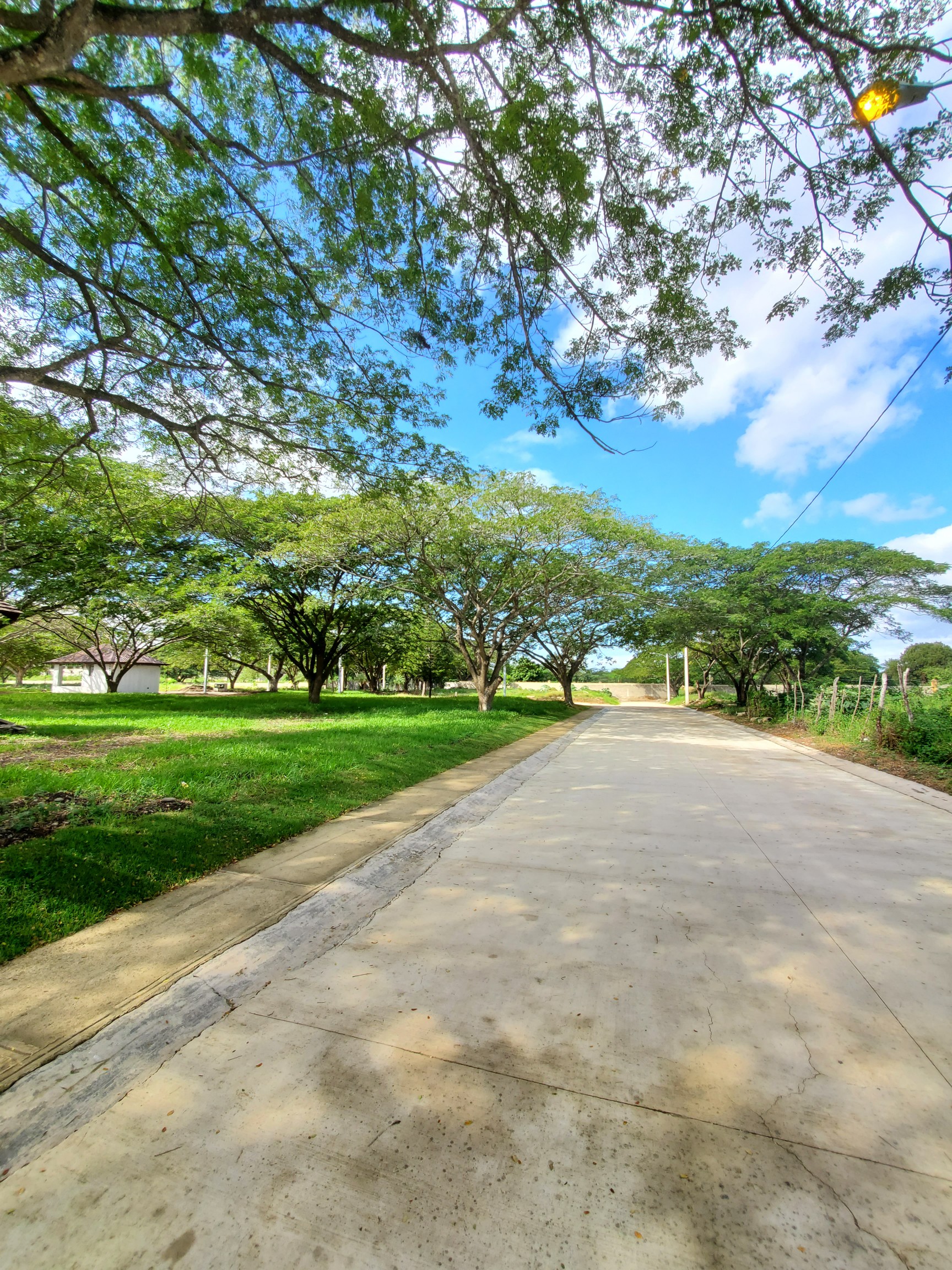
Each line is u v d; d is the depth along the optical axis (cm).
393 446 747
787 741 1404
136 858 427
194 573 1975
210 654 3200
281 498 1792
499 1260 158
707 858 491
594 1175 184
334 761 815
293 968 315
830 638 2280
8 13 319
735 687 3002
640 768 988
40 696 2195
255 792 625
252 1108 212
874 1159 190
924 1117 207
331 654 2203
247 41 364
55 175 525
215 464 729
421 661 3609
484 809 673
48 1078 224
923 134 386
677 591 2272
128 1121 207
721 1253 159
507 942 342
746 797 738
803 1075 229
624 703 4062
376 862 471
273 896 400
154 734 1153
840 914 376
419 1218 170
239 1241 163
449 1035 255
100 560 1703
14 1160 190
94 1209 172
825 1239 163
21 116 457
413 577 2016
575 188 435
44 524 1316
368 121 431
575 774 917
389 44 382
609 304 519
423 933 355
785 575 2336
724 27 369
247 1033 258
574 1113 210
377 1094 219
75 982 289
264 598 2045
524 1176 184
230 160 514
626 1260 157
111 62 468
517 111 397
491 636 2338
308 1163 188
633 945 337
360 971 311
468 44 379
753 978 300
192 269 601
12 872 375
